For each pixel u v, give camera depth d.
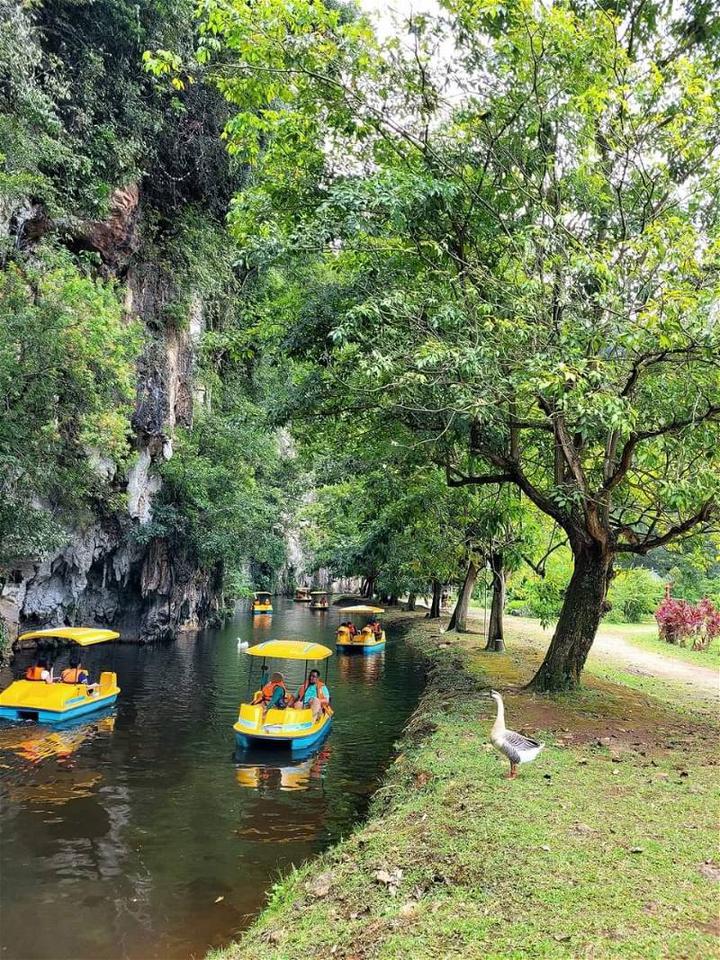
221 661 24.20
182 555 30.31
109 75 23.05
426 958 4.26
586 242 11.80
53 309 15.73
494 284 10.98
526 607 44.34
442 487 18.58
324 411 13.38
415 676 21.83
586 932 4.34
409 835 6.65
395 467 15.29
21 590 22.19
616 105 10.79
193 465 29.69
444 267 11.73
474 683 15.79
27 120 18.11
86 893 7.08
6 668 20.02
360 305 10.42
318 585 77.19
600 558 13.31
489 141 11.20
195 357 31.69
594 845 5.76
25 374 15.08
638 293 10.30
